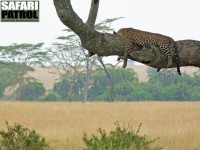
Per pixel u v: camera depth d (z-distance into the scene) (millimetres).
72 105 85000
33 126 51781
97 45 14492
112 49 14703
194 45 15109
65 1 13586
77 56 134875
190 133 42469
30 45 134750
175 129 45750
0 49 134625
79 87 152750
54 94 152250
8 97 149250
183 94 149250
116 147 20703
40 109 74312
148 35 17125
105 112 72562
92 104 88688
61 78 143875
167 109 77562
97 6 14148
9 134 21188
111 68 157375
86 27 14062
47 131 44625
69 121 58562
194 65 15336
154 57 15008
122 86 152500
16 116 63438
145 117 64188
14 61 137500
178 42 15234
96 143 20969
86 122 57031
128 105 85938
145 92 150625
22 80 142125
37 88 155125
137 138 21766
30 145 21312
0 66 139000
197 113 70125
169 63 15047
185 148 35000
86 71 137875
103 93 153625
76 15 13812
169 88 150375
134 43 15414
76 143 36281
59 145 35125
